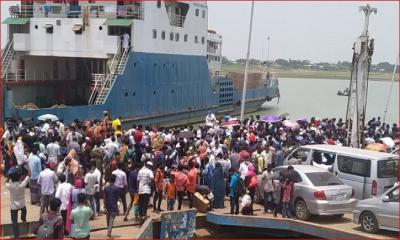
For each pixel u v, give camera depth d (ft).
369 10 69.10
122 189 52.16
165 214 52.39
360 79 70.44
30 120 92.17
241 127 88.58
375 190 52.39
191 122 148.87
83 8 117.39
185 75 142.20
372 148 70.23
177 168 56.80
